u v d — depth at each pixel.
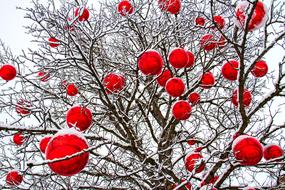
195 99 7.13
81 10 5.59
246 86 7.76
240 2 4.46
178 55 5.42
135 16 7.52
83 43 7.24
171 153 7.52
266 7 4.39
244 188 6.07
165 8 6.42
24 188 5.80
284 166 6.45
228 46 7.28
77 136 3.24
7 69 5.93
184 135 8.56
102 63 7.80
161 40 6.73
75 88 6.70
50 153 3.14
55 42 6.28
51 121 5.93
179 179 6.41
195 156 5.34
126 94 8.91
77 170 3.19
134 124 8.23
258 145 4.12
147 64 4.96
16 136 6.41
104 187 6.65
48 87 8.46
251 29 4.42
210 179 5.66
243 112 5.00
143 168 6.15
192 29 6.89
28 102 6.70
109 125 9.05
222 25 6.63
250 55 7.95
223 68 5.56
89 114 4.34
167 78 6.55
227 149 5.32
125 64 7.28
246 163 4.16
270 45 4.62
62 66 6.83
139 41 8.40
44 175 5.52
